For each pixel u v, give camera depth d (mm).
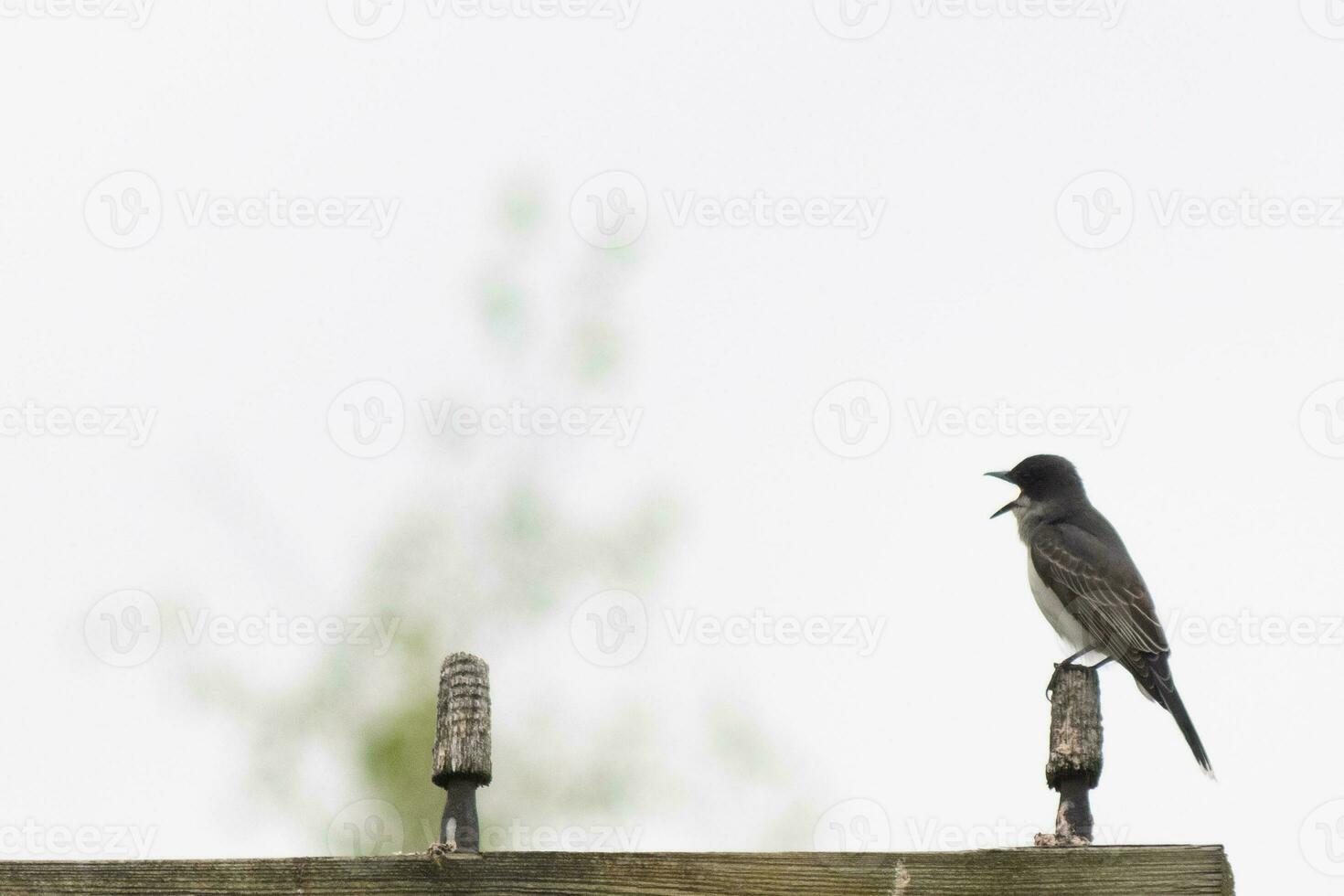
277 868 9469
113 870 9398
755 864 9625
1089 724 10062
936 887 9586
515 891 9508
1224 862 9531
